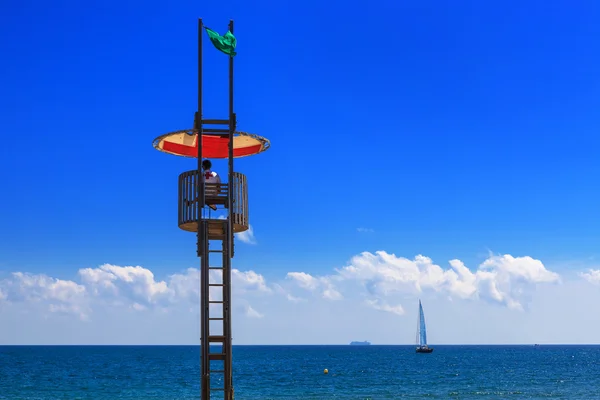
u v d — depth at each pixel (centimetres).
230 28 1547
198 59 1541
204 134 1588
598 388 6147
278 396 5447
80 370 9750
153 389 6197
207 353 1467
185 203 1532
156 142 1647
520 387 6331
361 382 7181
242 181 1557
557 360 14425
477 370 9894
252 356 18088
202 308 1477
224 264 1501
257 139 1686
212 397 5406
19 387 6469
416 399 5066
